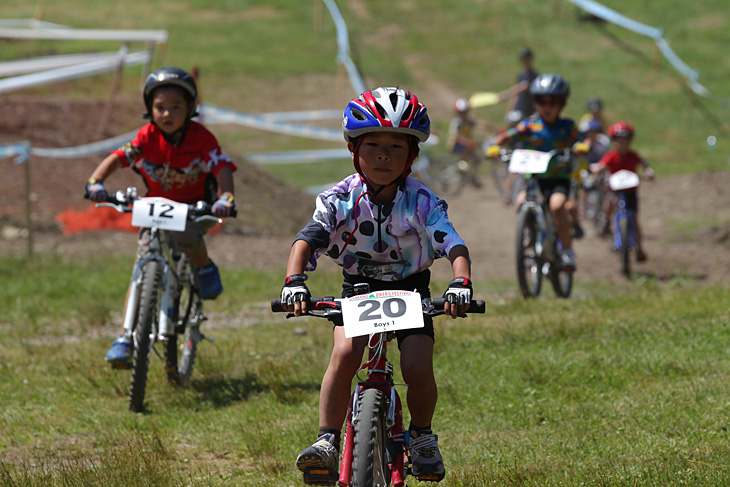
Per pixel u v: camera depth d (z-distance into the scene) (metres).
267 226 43.66
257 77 84.50
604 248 41.12
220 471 13.72
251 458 14.25
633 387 16.30
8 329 25.72
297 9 112.94
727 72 91.25
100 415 16.75
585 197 45.44
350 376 10.86
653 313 22.55
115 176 44.12
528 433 14.51
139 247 17.75
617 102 84.12
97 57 51.59
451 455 13.74
